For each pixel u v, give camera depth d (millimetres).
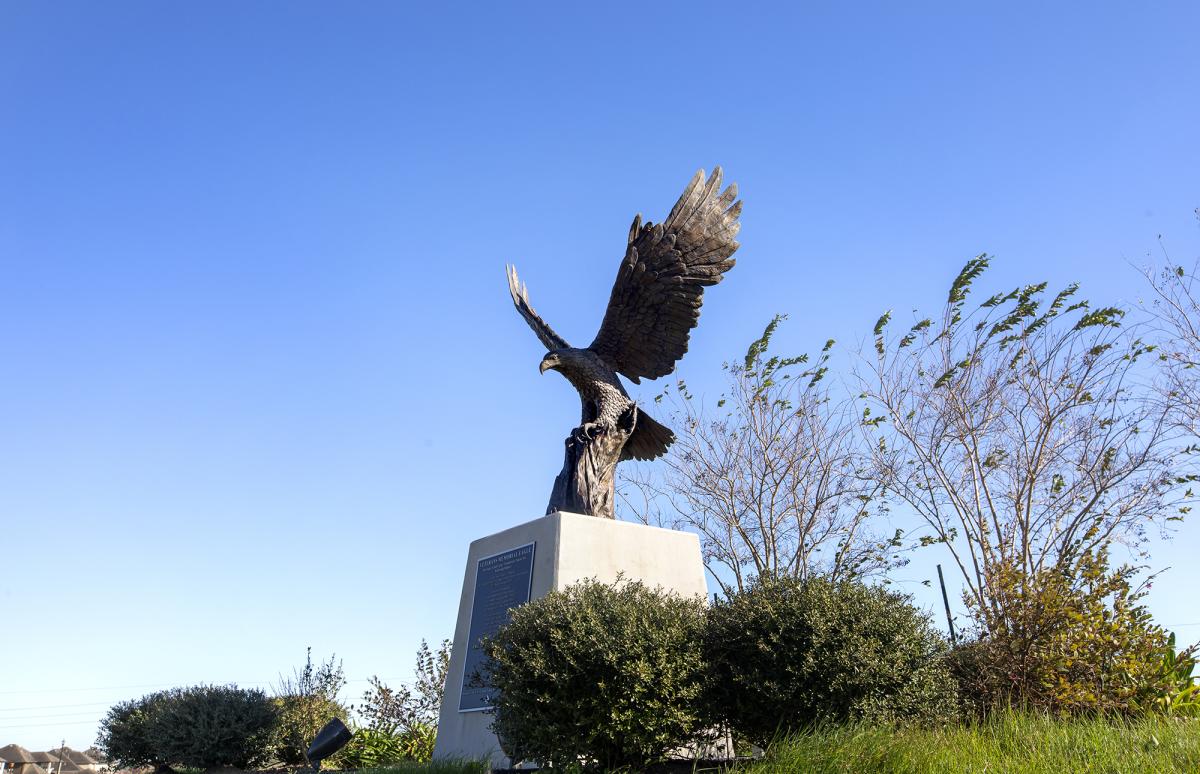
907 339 19375
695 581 11109
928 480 18641
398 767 10094
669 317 11914
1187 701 11523
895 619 8641
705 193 12047
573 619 8289
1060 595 11352
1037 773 6945
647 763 8172
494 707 9258
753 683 8336
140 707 15641
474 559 11711
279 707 15070
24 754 30312
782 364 20906
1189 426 16688
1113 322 17375
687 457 21438
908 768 7094
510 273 13258
